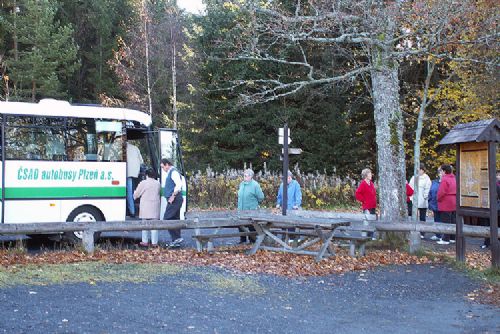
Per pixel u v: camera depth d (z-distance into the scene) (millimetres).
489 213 10984
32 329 6445
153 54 40188
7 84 33562
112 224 12305
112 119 14555
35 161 13438
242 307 8062
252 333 6730
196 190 26297
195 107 32906
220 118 32219
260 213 13461
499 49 16594
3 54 35875
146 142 15648
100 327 6668
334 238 13055
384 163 14352
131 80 40688
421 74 29016
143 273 10172
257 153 31984
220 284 9523
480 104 22062
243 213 13562
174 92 35906
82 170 13992
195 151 33500
